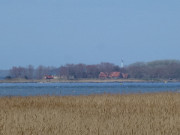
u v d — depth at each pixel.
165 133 58.44
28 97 127.31
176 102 106.12
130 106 98.62
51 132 58.81
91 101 113.62
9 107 98.88
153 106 97.69
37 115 75.44
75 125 63.75
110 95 133.88
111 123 65.69
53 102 113.44
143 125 63.81
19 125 64.12
